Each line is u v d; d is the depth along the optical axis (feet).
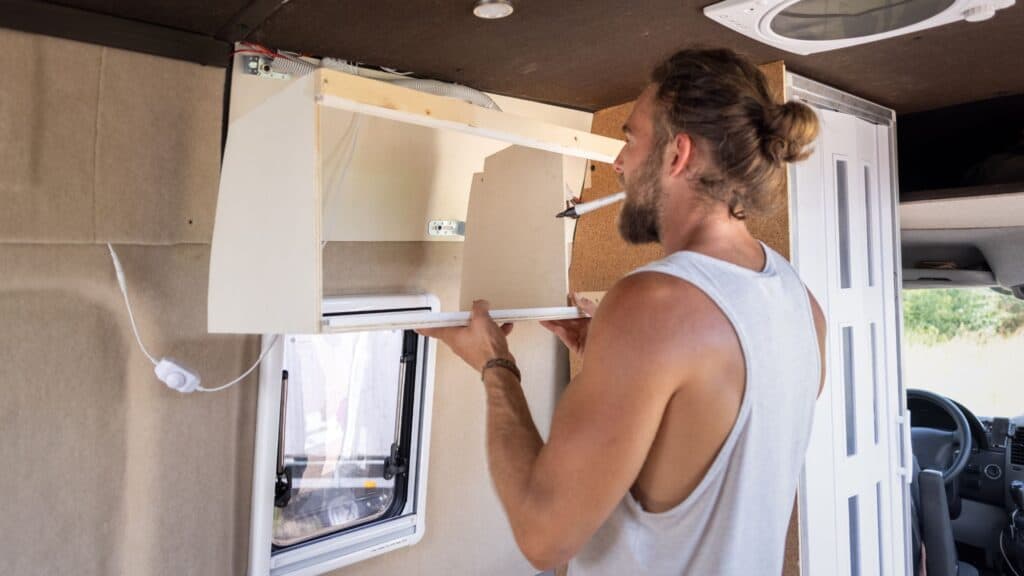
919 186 6.59
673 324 2.16
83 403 3.26
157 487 3.54
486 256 4.17
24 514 3.11
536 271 3.82
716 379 2.21
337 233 4.07
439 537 5.15
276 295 2.63
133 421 3.43
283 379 4.05
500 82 4.73
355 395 4.44
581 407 2.20
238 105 3.66
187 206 3.54
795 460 2.57
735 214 2.46
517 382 2.79
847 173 5.24
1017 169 5.68
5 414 3.04
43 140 3.04
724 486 2.32
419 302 4.60
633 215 2.65
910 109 6.13
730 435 2.26
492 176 4.14
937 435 7.29
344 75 2.43
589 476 2.13
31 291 3.08
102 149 3.22
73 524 3.26
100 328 3.30
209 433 3.72
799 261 4.61
